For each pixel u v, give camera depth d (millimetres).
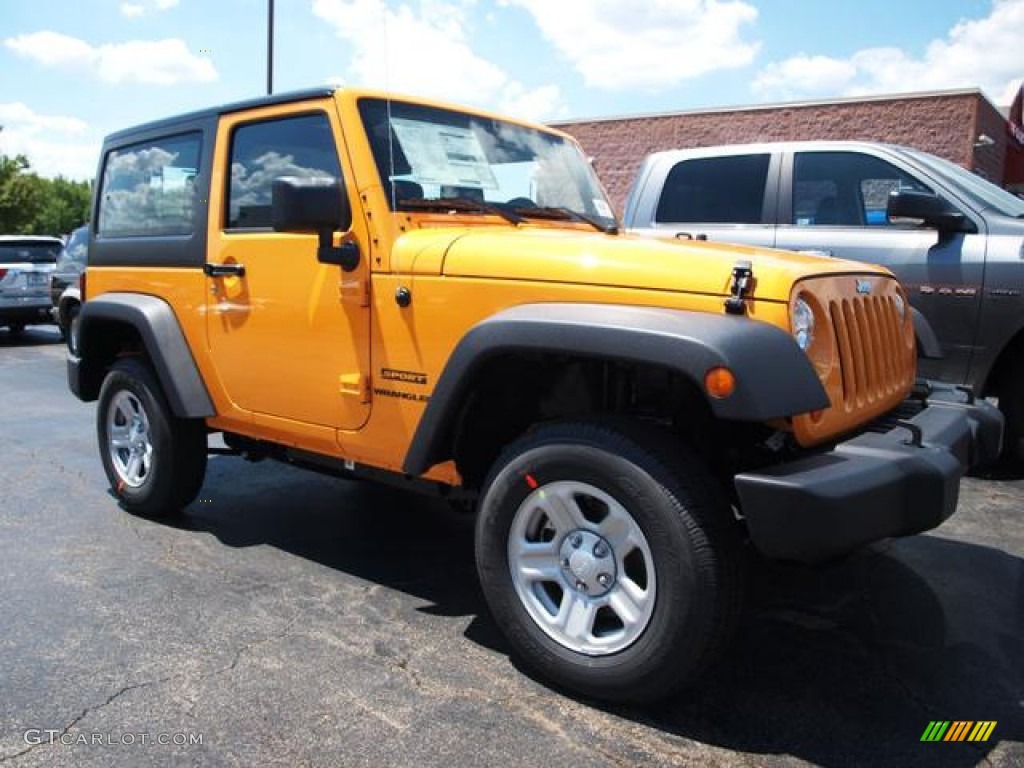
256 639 3182
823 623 3379
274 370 3654
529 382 3150
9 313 13805
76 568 3879
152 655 3049
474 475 3256
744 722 2660
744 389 2359
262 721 2633
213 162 3930
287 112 3598
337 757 2455
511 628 2881
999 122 17312
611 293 2689
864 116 16188
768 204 6074
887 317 3232
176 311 4141
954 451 2850
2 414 7746
